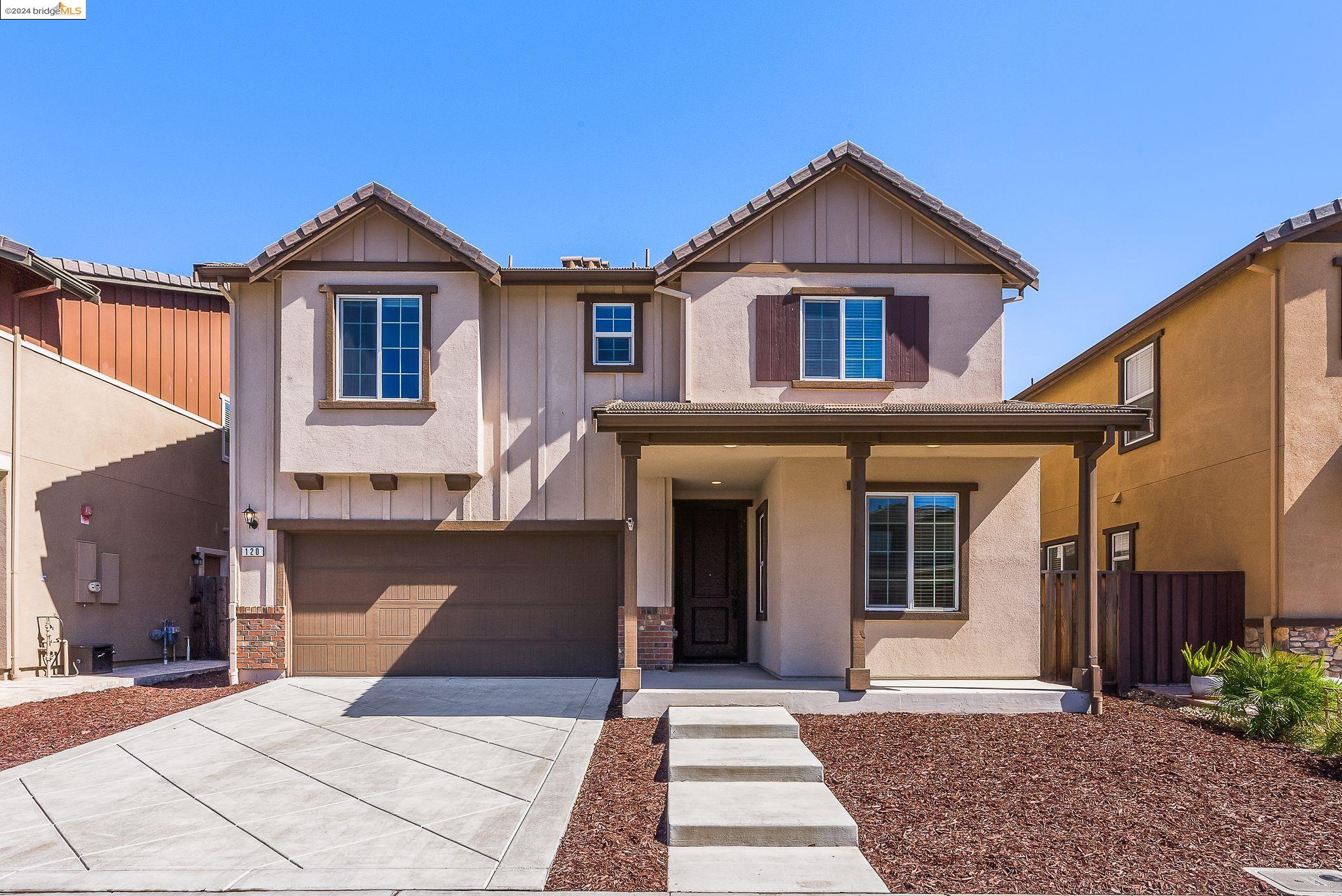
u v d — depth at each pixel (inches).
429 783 316.2
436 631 515.2
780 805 278.5
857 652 421.1
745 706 412.2
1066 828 265.3
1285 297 472.4
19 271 551.5
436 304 498.0
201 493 740.7
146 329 681.6
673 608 519.8
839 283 501.7
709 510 579.5
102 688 510.3
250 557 509.0
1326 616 460.4
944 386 497.7
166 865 246.7
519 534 516.7
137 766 339.9
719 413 402.3
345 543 517.7
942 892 225.8
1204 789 299.0
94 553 604.4
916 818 274.4
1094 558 424.8
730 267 500.1
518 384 514.9
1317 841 256.1
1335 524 462.9
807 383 493.4
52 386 571.2
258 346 514.0
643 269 507.8
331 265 497.0
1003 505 482.3
